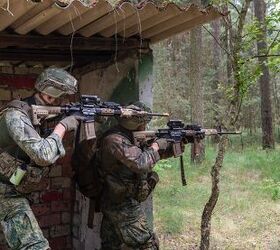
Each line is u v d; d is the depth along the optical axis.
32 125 3.18
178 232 6.85
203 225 5.11
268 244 6.36
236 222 7.38
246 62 5.28
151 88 4.61
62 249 5.69
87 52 4.92
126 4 3.53
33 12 3.37
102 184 4.26
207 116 20.06
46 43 4.11
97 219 4.92
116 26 3.84
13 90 5.41
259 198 8.80
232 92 5.35
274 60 5.31
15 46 4.17
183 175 4.32
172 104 20.69
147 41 4.57
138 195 4.14
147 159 3.92
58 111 3.34
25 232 3.15
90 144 4.22
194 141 4.29
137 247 4.14
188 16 3.92
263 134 17.00
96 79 5.19
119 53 4.77
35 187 3.27
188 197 8.94
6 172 3.15
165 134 4.16
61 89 3.31
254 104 21.78
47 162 3.06
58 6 3.23
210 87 21.69
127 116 3.75
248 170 12.02
